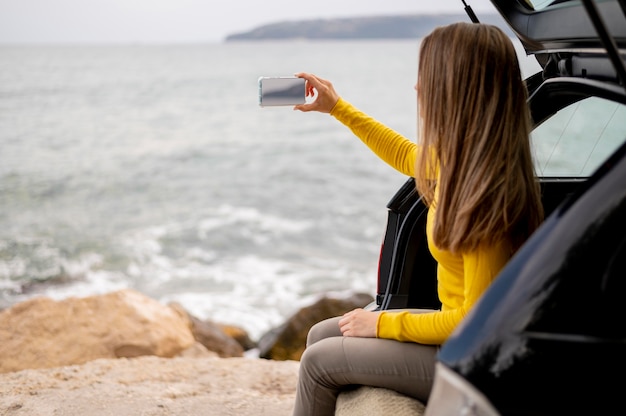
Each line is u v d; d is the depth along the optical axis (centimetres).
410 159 272
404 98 7350
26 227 1861
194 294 1373
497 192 191
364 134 276
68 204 2200
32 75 11025
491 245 193
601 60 218
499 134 195
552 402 149
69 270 1503
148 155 3403
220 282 1454
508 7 248
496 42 198
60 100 6762
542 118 270
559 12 217
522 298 155
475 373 152
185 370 449
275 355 770
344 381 226
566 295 153
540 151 288
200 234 1858
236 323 1209
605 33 156
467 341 156
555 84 248
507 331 153
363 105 6556
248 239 1828
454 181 200
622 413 148
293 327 779
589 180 162
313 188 2597
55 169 2859
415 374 215
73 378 417
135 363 461
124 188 2506
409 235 298
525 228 197
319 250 1738
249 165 3153
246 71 13125
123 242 1744
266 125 4925
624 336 150
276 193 2494
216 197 2402
